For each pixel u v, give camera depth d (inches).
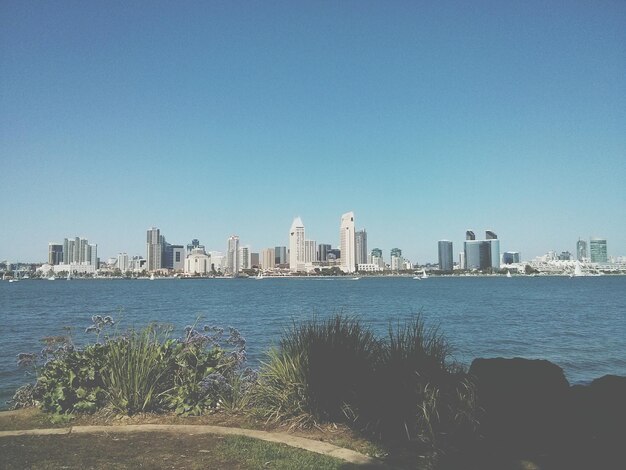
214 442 267.4
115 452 251.1
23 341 1018.7
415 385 287.7
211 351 356.2
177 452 251.3
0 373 638.5
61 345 352.2
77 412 317.1
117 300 2970.0
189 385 328.2
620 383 352.8
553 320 1526.8
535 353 885.2
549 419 297.6
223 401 328.8
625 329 1277.1
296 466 232.8
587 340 1064.8
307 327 343.9
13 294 3902.6
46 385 325.1
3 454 247.0
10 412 323.9
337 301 2795.3
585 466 245.0
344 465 235.1
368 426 284.0
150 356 329.1
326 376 303.4
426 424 276.4
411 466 239.6
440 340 332.2
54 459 240.5
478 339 1075.9
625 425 294.4
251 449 254.8
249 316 1728.6
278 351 347.6
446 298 3097.9
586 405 326.3
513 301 2689.5
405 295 3604.8
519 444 273.6
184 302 2748.5
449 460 247.6
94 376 323.0
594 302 2544.3
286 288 5738.2
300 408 301.4
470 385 299.9
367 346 328.5
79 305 2452.0
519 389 313.4
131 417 313.1
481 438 278.7
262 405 323.3
